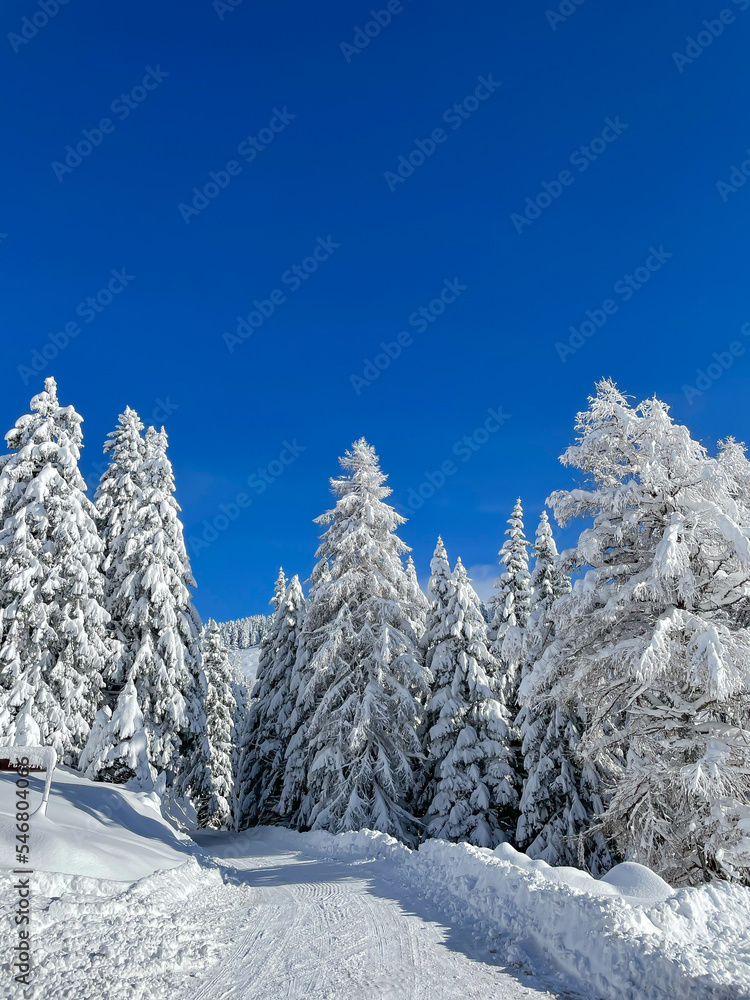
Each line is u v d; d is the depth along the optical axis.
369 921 8.02
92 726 20.34
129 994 5.25
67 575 19.98
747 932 6.72
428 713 23.36
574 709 20.17
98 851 9.81
